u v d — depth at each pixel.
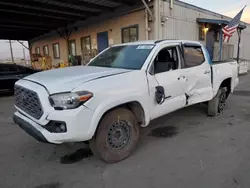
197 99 4.21
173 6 10.39
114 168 2.82
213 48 13.85
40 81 2.76
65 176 2.66
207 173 2.64
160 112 3.41
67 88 2.48
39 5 10.21
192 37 11.92
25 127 2.76
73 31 15.64
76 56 15.05
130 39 11.15
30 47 24.95
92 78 2.71
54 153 3.28
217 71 4.70
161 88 3.31
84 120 2.48
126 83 2.88
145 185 2.44
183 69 3.82
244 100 6.66
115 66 3.53
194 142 3.59
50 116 2.43
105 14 12.32
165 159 3.03
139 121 3.21
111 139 2.90
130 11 10.70
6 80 8.10
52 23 14.74
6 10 10.50
